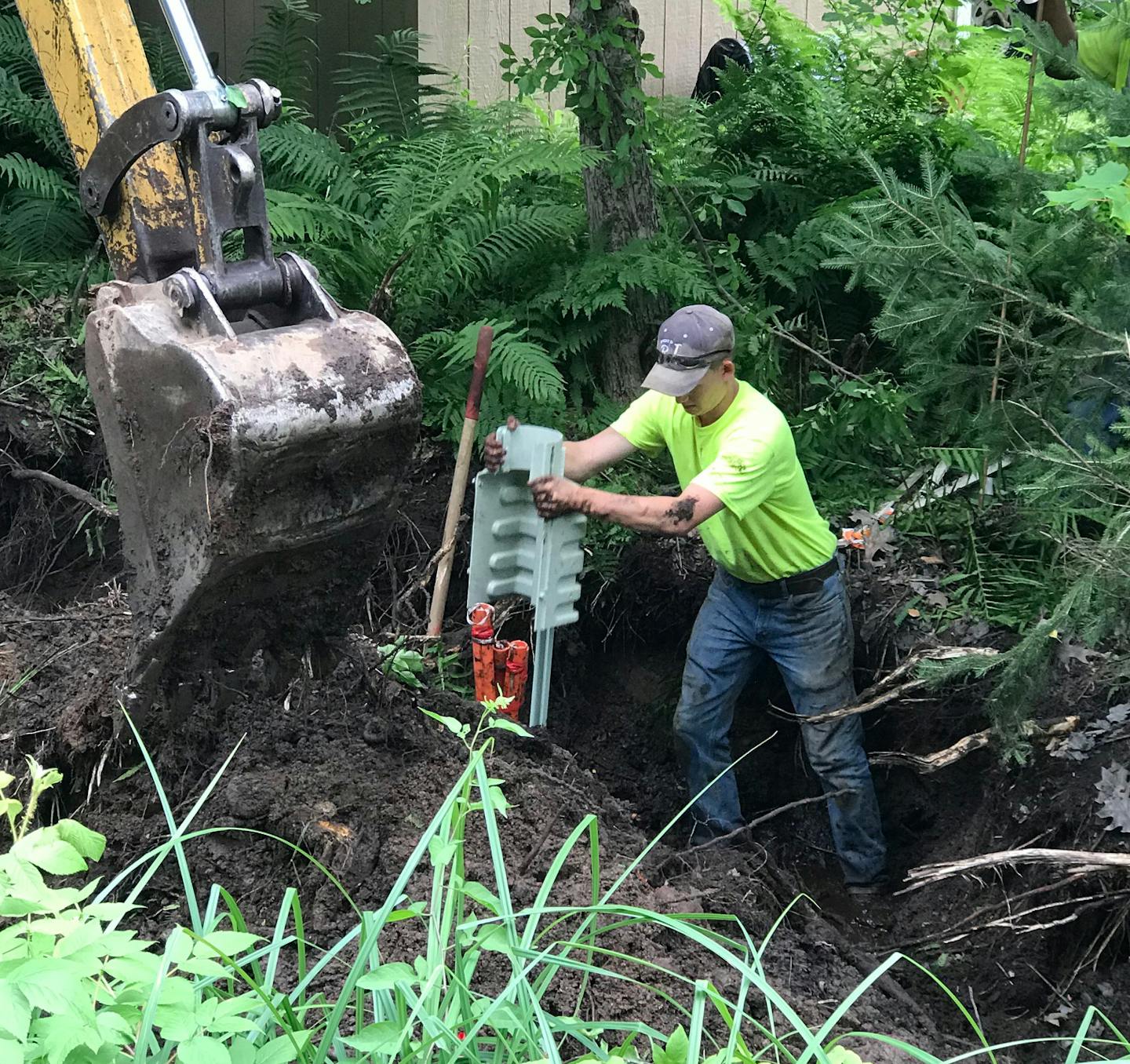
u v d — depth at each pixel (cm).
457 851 185
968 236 401
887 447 499
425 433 492
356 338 263
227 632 284
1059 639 354
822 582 387
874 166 407
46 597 445
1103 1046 311
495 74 681
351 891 277
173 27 254
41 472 450
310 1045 174
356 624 392
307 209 474
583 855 305
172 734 303
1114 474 320
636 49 483
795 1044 261
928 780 426
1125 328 352
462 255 493
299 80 623
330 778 305
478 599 355
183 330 253
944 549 453
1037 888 337
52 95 292
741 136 598
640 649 472
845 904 414
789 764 466
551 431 333
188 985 144
